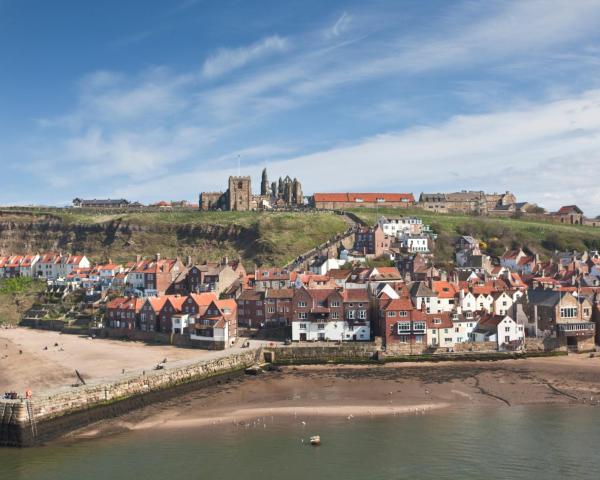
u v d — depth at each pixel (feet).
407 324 407.23
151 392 317.01
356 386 337.11
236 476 209.46
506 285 538.47
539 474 207.31
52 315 591.37
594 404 294.05
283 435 251.60
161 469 217.15
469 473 208.74
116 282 642.22
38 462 229.04
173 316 464.24
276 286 537.65
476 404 296.10
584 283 561.02
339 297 431.43
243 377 369.30
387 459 222.48
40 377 342.03
